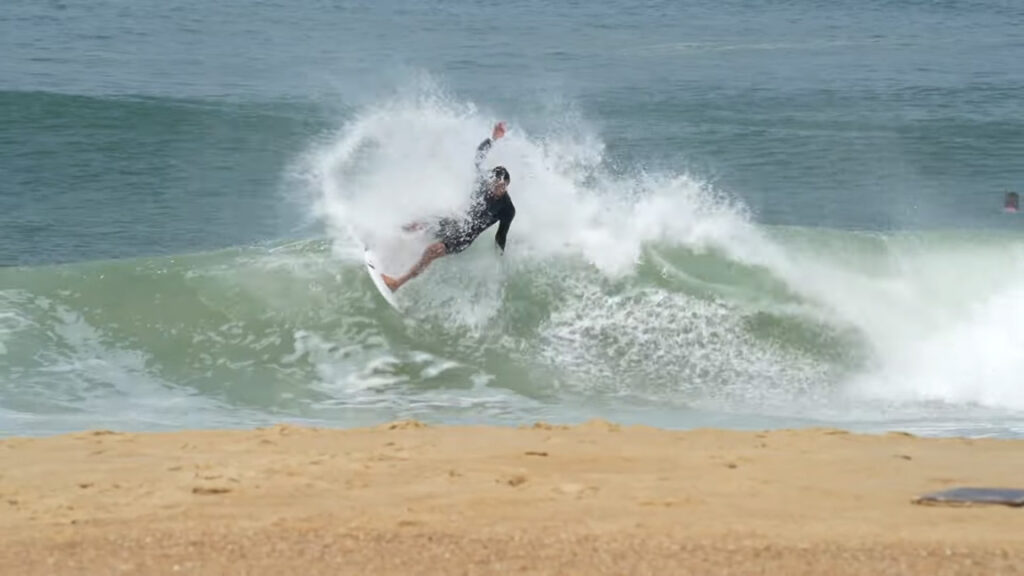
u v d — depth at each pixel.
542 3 184.62
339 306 48.47
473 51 138.38
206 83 111.88
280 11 162.88
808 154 95.38
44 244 68.69
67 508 25.22
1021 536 23.23
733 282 50.03
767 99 115.88
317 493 26.62
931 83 126.62
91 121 95.31
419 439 33.09
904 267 51.94
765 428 40.69
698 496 26.61
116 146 90.00
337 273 49.53
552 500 26.05
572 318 48.62
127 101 100.56
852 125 105.50
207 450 31.53
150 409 41.59
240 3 167.75
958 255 53.09
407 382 45.56
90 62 120.88
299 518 24.20
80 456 30.81
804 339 48.66
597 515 24.72
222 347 46.75
